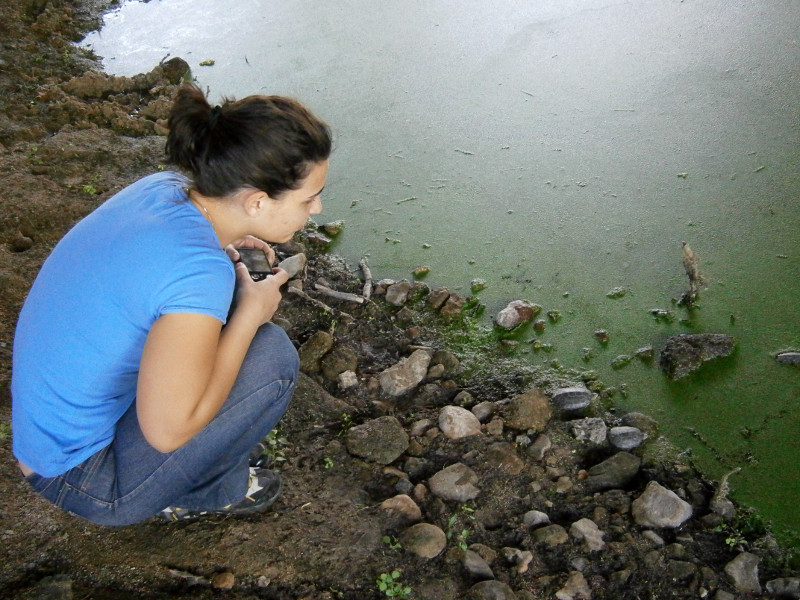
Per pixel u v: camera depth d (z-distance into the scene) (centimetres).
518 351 261
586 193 318
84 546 183
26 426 147
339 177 345
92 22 495
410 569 190
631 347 257
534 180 329
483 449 222
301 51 441
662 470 219
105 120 388
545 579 190
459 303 279
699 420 233
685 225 296
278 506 200
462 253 301
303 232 318
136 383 149
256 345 166
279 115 131
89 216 146
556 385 247
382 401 246
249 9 500
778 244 283
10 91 405
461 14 454
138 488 154
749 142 329
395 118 377
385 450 222
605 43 407
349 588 184
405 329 273
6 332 249
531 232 305
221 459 167
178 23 490
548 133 353
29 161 348
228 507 183
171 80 427
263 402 165
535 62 402
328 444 225
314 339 262
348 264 303
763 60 374
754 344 251
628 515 206
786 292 266
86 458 153
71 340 138
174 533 188
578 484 216
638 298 273
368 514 202
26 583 174
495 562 194
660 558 193
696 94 361
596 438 227
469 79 396
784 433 226
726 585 188
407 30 447
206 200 142
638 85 373
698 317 262
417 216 321
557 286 281
